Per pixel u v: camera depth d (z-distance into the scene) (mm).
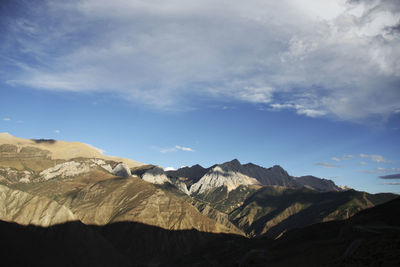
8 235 132500
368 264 61875
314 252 98438
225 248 198000
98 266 147875
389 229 103188
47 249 138125
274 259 111188
